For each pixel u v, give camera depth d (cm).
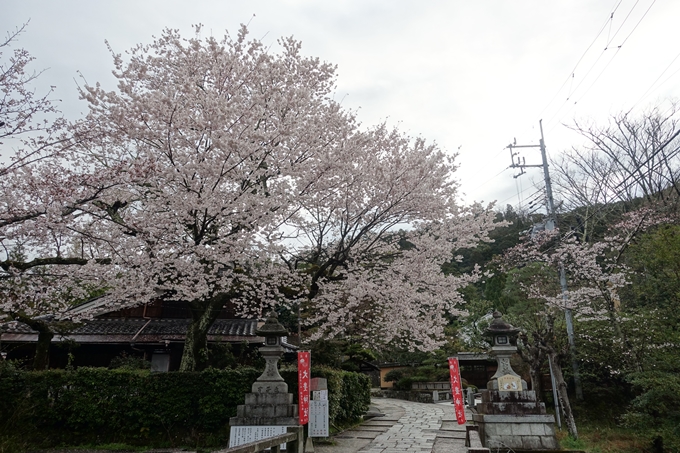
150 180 945
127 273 1009
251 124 1005
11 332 1471
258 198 984
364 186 1144
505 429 916
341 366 2047
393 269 1203
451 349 2814
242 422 916
